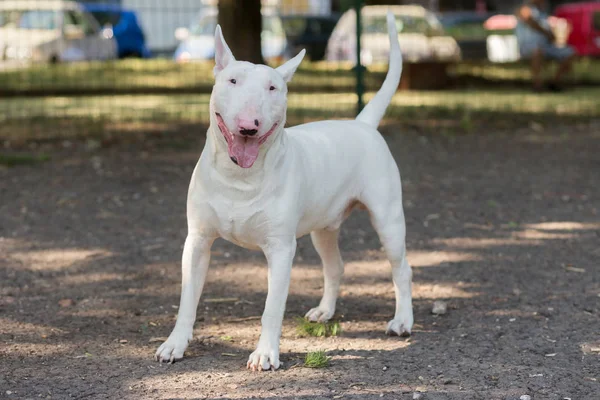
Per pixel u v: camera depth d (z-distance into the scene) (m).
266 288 5.88
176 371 4.33
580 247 6.87
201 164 4.23
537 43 17.86
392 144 11.62
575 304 5.47
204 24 23.27
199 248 4.39
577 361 4.49
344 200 4.69
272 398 3.97
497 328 5.04
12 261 6.43
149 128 12.48
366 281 6.06
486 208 8.20
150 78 19.14
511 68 22.38
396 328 4.88
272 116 3.95
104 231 7.28
